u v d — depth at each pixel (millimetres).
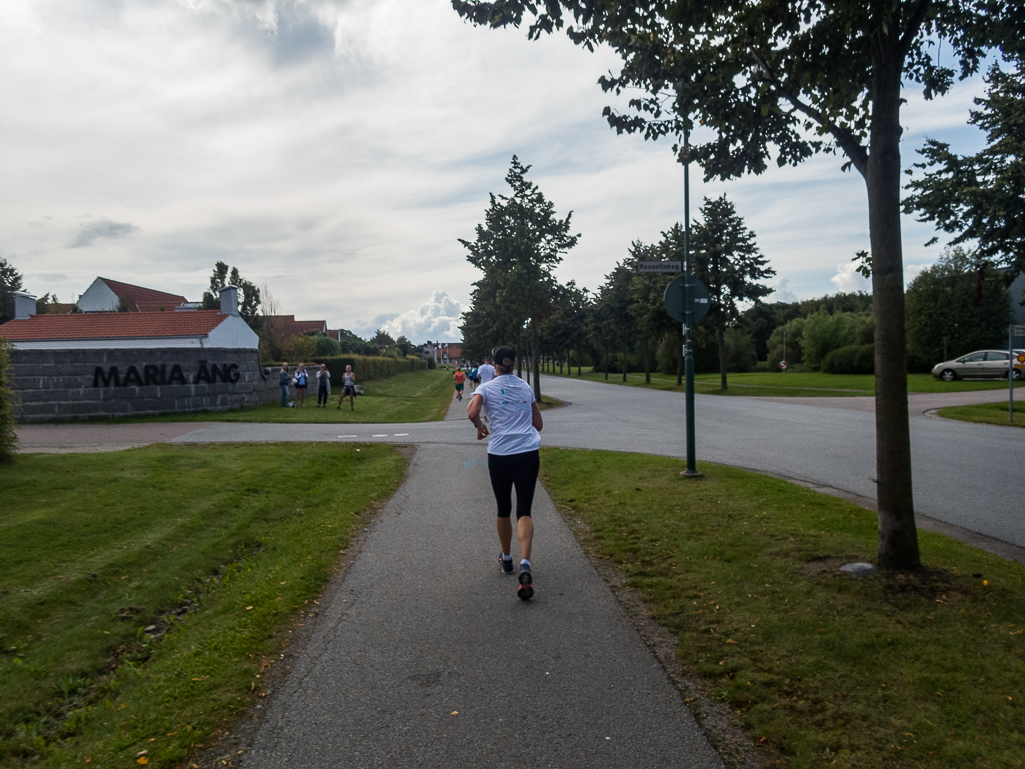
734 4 5207
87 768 2799
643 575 5152
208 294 47000
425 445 13664
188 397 22031
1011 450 11758
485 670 3656
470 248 28688
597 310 55969
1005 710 2973
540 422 5277
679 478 8953
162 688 3572
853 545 5461
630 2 5250
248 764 2791
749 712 3080
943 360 44719
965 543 5719
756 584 4715
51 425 18797
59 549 6285
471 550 6086
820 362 63406
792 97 5598
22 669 4168
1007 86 14711
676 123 6387
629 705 3227
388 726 3082
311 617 4520
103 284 48969
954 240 15289
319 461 11359
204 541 6961
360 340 88625
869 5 4410
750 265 34000
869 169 4695
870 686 3236
